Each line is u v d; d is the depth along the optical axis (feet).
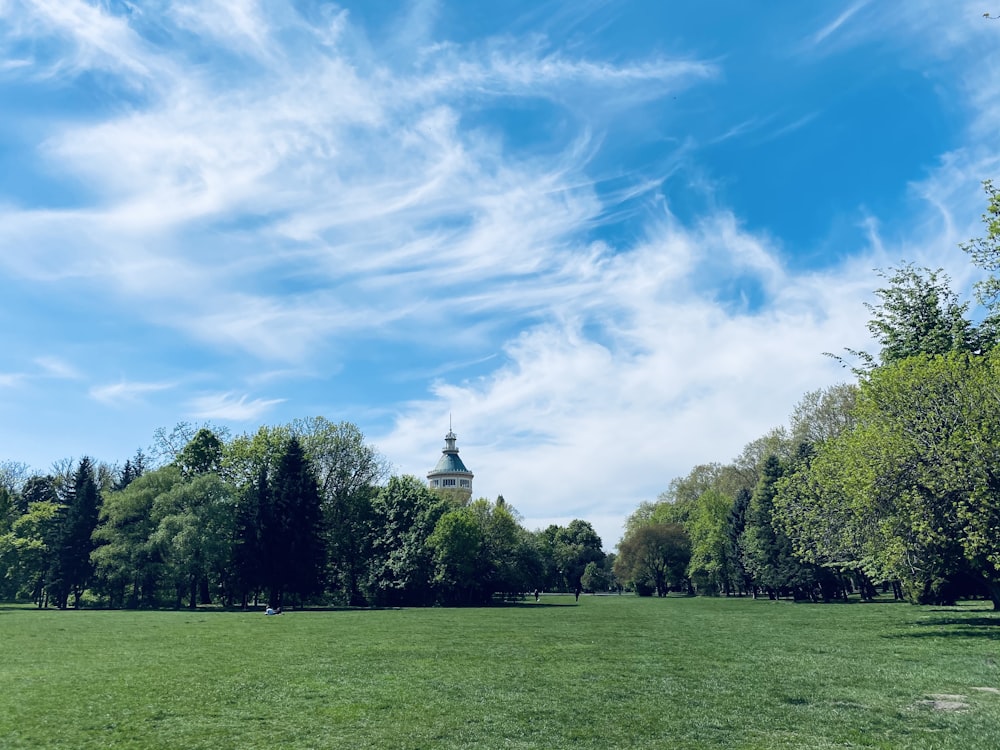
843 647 101.45
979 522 100.37
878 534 113.80
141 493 266.36
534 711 59.52
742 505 325.21
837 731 51.42
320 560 257.96
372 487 315.58
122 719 56.39
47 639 121.08
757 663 86.69
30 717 56.90
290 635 129.49
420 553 293.43
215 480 257.96
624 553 411.13
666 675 78.18
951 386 110.93
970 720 53.26
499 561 324.19
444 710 59.93
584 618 185.68
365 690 69.41
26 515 291.79
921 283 144.97
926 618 147.95
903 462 107.65
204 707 61.00
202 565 245.45
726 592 385.50
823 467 128.98
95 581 279.90
